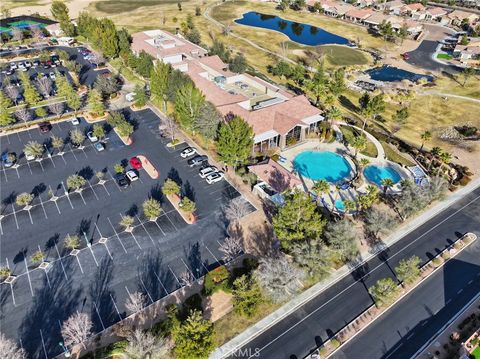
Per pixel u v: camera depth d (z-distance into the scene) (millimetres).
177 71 104500
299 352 50094
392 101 118562
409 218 73250
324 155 89188
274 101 99688
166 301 55750
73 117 103375
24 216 70375
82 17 160500
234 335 51750
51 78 124688
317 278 59344
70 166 84312
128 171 80438
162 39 144750
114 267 60719
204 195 76250
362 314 55094
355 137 94875
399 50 166500
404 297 58000
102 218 70188
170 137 95062
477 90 125125
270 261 56031
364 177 82562
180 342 46469
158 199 75125
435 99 119375
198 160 84812
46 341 50438
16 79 124750
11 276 58969
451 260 64438
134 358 46156
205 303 55531
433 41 177750
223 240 66062
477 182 83688
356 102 118000
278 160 86250
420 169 84938
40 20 179500
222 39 171500
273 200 71938
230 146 77250
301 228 59250
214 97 99375
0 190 76688
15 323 52406
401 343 51531
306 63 147250
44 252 63062
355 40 178125
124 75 130500
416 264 60125
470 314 55500
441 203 77562
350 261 63594
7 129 96812
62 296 56031
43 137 94625
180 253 63500
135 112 107000
